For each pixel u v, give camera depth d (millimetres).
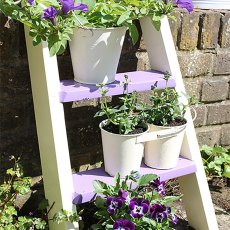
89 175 1584
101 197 1523
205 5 2031
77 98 1454
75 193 1480
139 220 1517
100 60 1469
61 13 1348
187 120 1691
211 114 2135
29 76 1670
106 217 1532
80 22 1380
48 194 1602
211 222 1750
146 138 1521
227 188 2119
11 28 1585
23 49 1633
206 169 2107
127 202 1521
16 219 1778
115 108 1589
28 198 1791
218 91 2113
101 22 1441
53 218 1480
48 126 1477
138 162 1564
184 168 1659
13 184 1644
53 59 1431
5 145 1690
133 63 1859
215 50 2037
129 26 1473
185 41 1939
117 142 1499
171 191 2010
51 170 1521
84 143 1854
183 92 1651
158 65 1700
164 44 1639
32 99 1699
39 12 1338
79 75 1512
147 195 1578
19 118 1691
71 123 1799
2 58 1604
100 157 1919
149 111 1630
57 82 1438
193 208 1786
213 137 2193
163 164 1620
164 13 1525
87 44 1438
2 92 1636
